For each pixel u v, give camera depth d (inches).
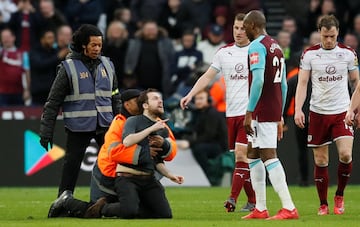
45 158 2421.3
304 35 2935.5
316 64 1588.3
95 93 1531.7
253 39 1405.0
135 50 2662.4
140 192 1433.3
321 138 1603.1
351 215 1551.4
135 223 1337.4
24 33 2763.3
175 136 2433.6
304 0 2945.4
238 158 1656.0
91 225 1316.4
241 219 1425.9
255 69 1378.0
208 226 1300.4
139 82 2677.2
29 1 2783.0
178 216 1526.8
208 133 2401.6
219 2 2906.0
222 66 1669.5
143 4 2901.1
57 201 1475.1
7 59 2657.5
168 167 2434.8
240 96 1659.7
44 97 2645.2
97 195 1455.5
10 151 2416.3
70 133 1535.4
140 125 1413.6
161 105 1418.6
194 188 2357.3
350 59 1587.1
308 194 2096.5
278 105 1402.6
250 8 2918.3
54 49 2640.3
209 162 2413.9
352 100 1494.8
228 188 2346.2
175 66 2682.1
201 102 2393.0
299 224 1322.6
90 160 2400.3
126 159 1409.9
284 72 1418.6
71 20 2849.4
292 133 2410.2
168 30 2906.0
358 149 2416.3
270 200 1935.3
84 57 1535.4
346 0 2952.8
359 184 2427.4
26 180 2417.6
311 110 1609.3
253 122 1402.6
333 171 2397.9
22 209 1734.7
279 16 3152.1
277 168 1400.1
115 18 2822.3
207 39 2810.0
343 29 2955.2
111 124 1445.6
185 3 2901.1
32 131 2420.0
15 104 2672.2
